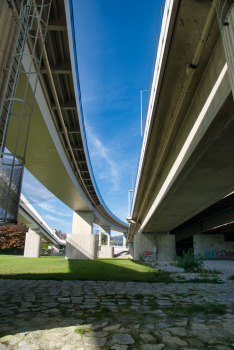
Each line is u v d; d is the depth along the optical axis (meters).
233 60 4.94
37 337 4.37
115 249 118.12
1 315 5.72
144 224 36.03
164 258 38.59
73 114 18.12
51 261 27.47
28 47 10.75
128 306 7.01
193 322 5.42
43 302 7.34
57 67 13.26
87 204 39.19
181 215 27.56
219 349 3.94
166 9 9.02
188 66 9.34
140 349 3.91
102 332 4.70
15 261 26.58
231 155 12.09
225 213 37.12
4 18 6.14
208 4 7.84
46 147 17.33
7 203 4.74
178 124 14.12
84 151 23.19
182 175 14.95
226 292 9.66
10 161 4.96
